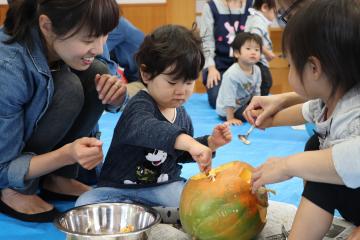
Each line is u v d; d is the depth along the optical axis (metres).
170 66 1.14
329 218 0.89
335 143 0.90
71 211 1.05
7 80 1.15
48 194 1.40
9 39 1.17
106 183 1.22
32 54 1.17
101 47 1.13
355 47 0.85
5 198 1.28
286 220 1.12
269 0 1.56
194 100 2.99
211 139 1.20
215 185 0.99
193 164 1.69
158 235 1.06
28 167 1.17
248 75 2.49
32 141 1.27
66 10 1.07
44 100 1.21
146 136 1.09
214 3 2.96
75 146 1.10
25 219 1.25
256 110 1.27
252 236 1.00
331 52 0.85
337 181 0.85
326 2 0.87
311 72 0.89
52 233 1.20
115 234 0.92
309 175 0.87
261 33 2.85
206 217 0.98
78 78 1.31
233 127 2.29
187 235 1.06
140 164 1.21
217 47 2.98
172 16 3.74
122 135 1.16
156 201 1.22
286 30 0.92
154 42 1.17
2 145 1.18
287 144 1.98
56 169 1.27
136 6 3.75
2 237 1.17
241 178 1.00
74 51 1.12
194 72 1.17
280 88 3.51
